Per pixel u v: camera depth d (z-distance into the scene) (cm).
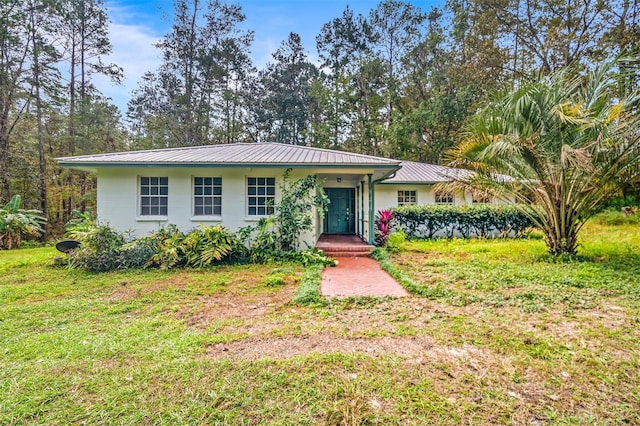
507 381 280
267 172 969
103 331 405
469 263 789
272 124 3134
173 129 2673
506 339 360
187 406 249
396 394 261
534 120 729
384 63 2759
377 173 1046
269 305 507
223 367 305
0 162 1736
